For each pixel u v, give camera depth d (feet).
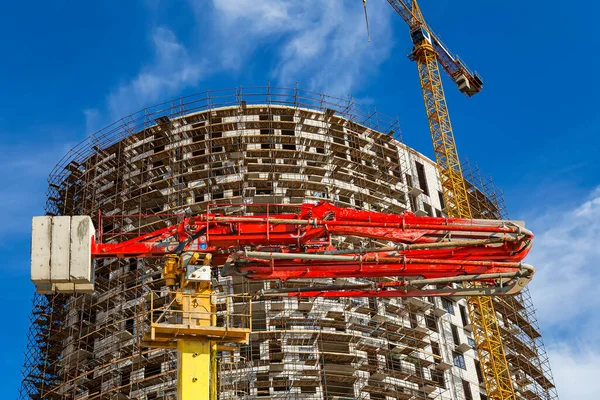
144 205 294.87
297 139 306.76
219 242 155.02
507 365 299.79
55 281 148.15
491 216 371.76
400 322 284.82
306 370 250.37
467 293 164.14
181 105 322.55
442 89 355.97
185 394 135.03
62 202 324.39
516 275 159.84
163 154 303.89
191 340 139.64
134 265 286.87
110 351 271.08
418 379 271.08
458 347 297.94
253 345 256.73
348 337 260.21
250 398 243.81
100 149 322.96
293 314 264.31
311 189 293.23
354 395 257.55
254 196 284.61
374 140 333.01
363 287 162.50
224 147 302.86
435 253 161.48
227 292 266.16
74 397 267.18
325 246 163.53
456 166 339.36
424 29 366.63
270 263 154.10
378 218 158.30
